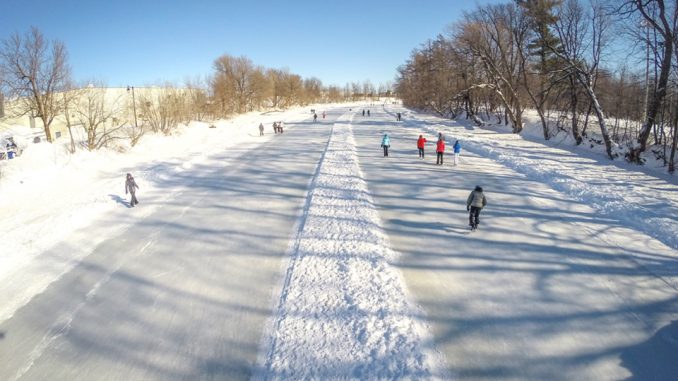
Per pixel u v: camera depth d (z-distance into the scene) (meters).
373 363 5.78
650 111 21.33
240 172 20.58
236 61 79.38
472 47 38.75
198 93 54.88
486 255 9.46
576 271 8.58
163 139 32.53
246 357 6.18
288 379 5.54
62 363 6.18
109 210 14.08
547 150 25.33
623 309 7.14
